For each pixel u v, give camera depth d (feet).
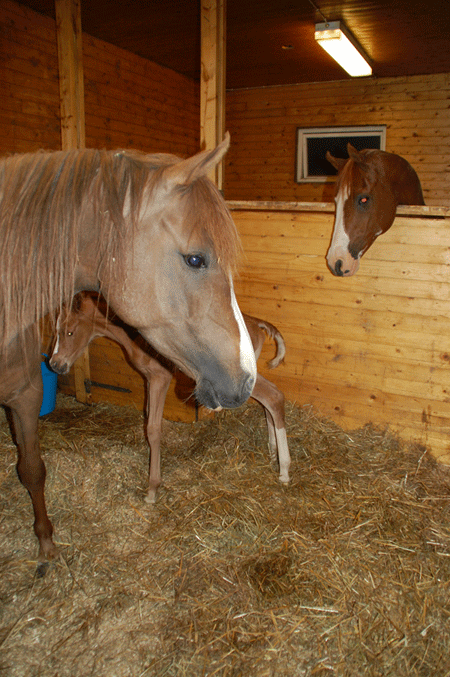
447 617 5.76
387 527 7.22
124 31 17.47
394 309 9.27
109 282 3.83
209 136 9.98
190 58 21.18
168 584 6.24
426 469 8.90
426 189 22.22
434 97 21.31
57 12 10.97
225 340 3.88
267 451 9.33
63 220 3.68
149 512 7.70
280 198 25.25
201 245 3.65
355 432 9.96
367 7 14.11
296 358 10.37
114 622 5.70
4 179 3.79
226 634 5.47
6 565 6.48
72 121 11.53
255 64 20.35
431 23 15.23
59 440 9.84
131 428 10.72
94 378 12.11
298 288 9.99
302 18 15.28
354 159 8.45
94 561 6.61
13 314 3.95
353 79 22.45
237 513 7.47
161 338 4.09
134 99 20.99
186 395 10.64
